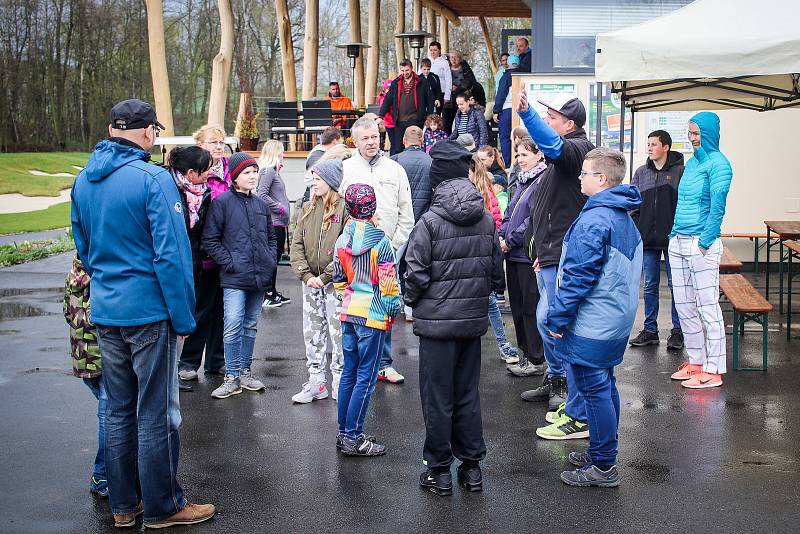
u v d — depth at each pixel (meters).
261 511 4.83
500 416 6.55
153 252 4.50
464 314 4.99
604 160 5.03
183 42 47.72
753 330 9.59
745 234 13.30
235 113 46.84
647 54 7.37
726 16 7.39
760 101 10.06
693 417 6.44
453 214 4.99
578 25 13.31
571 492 5.05
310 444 5.96
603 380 5.07
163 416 4.57
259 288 7.20
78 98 49.66
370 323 5.56
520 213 7.26
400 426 6.32
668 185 8.58
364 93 24.89
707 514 4.71
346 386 5.75
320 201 6.75
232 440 6.06
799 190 13.51
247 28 46.41
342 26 44.78
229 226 7.09
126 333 4.50
